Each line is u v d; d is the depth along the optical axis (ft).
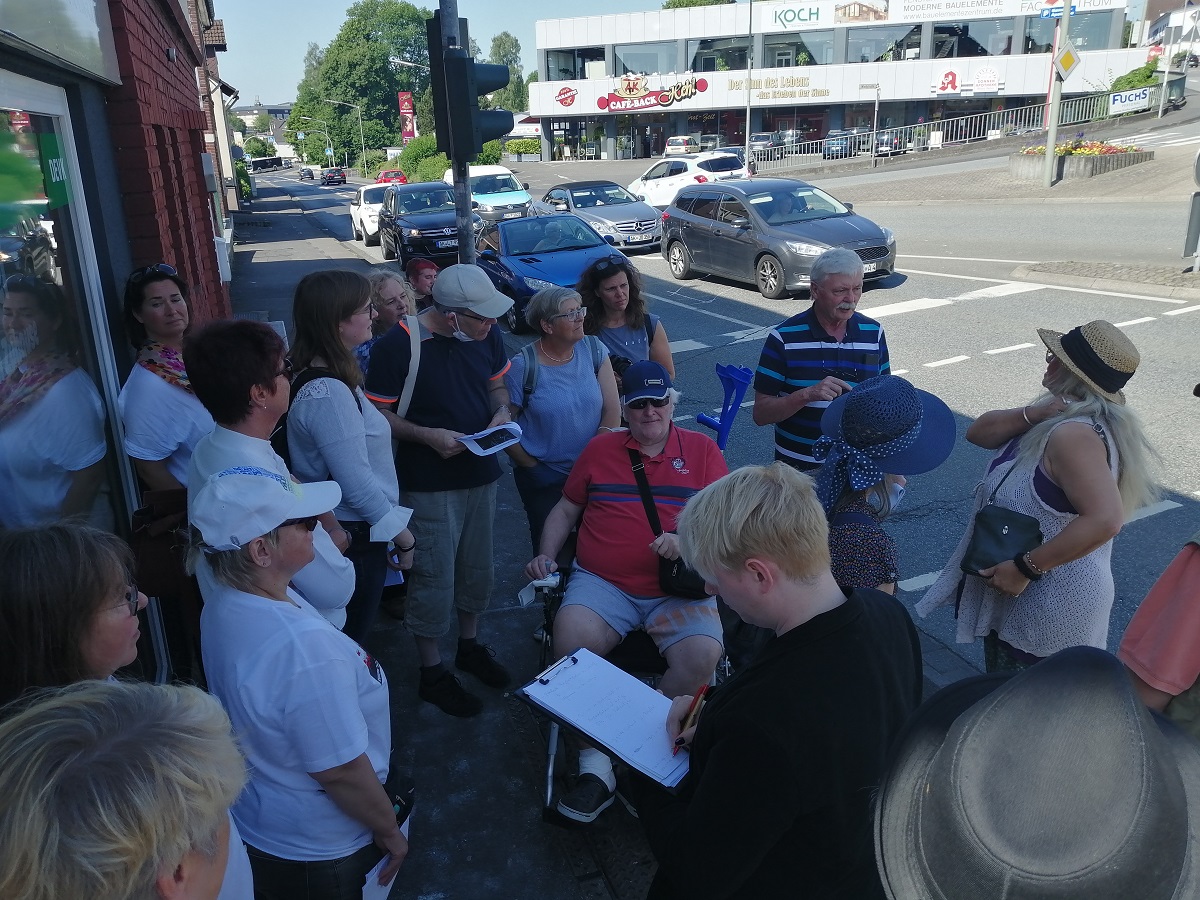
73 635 5.39
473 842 9.80
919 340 30.91
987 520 8.75
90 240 11.76
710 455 10.89
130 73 14.61
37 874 3.24
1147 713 2.47
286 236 89.86
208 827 3.73
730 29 156.25
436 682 12.14
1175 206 57.52
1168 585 6.36
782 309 39.27
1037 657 8.95
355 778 6.61
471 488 11.85
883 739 5.21
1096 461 8.12
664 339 15.28
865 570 8.07
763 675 5.19
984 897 2.45
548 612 11.35
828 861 5.16
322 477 9.70
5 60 8.98
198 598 9.46
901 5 145.07
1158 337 29.04
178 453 10.51
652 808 6.26
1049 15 138.51
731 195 44.06
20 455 8.56
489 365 12.12
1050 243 48.44
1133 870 2.32
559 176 146.30
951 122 130.21
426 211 61.16
